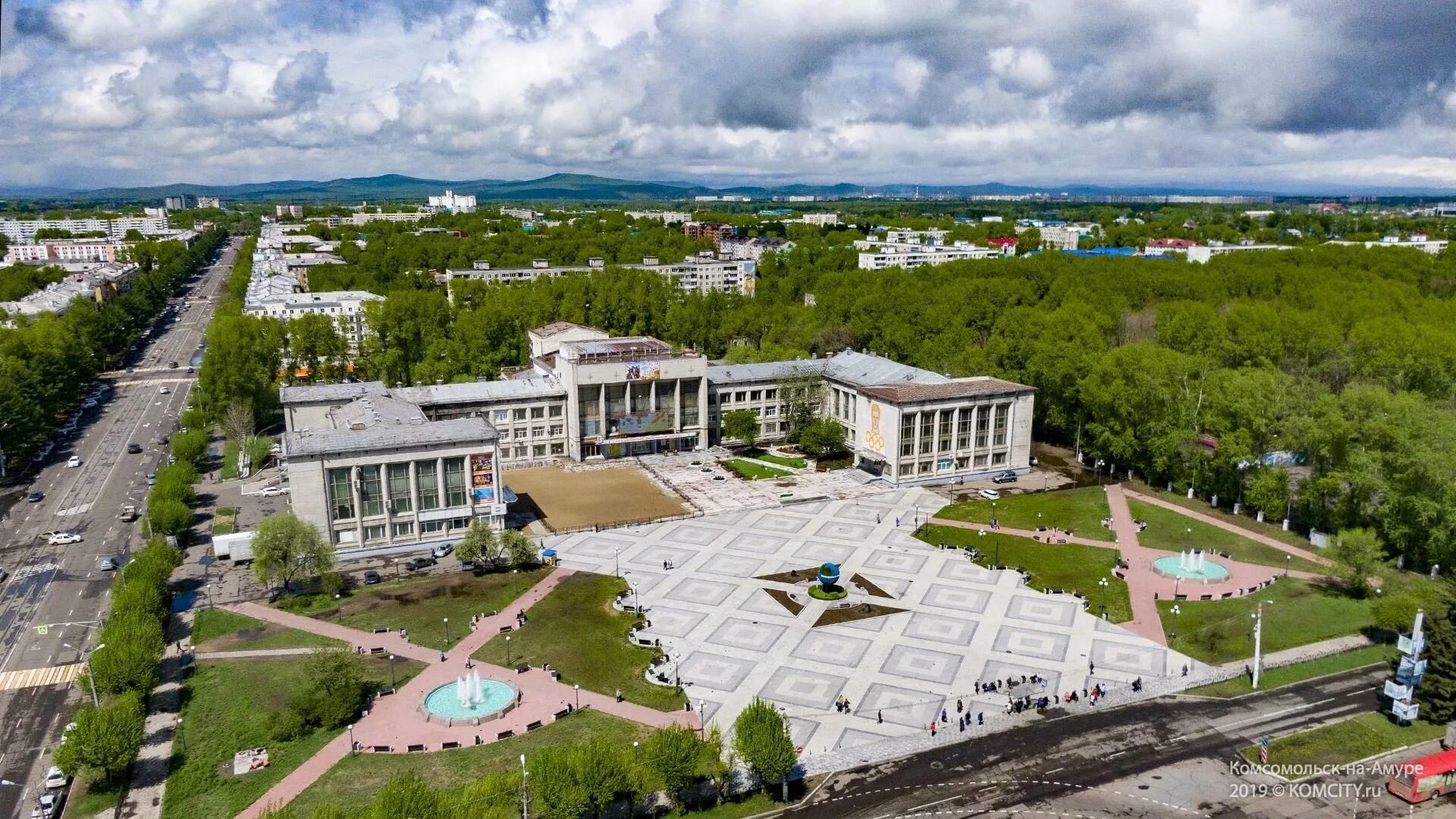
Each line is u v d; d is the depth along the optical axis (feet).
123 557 568.41
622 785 313.53
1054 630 474.08
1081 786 344.08
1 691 410.31
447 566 564.30
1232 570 552.00
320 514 567.18
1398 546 554.05
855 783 348.38
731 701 406.21
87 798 337.31
